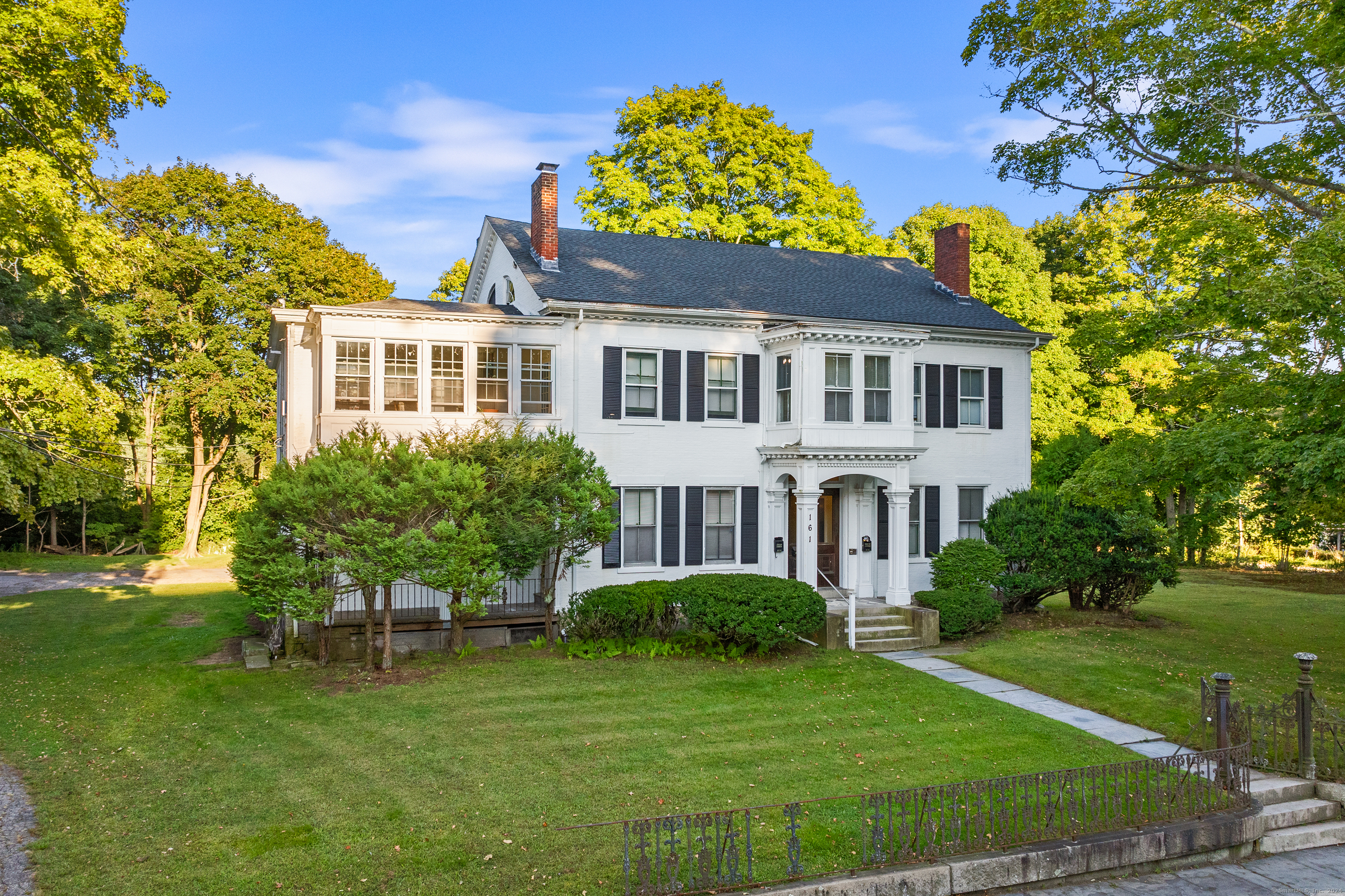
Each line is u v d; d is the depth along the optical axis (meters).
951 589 20.80
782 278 24.69
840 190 38.81
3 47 17.70
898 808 10.39
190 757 11.93
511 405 19.70
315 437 19.23
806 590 18.45
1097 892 9.19
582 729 13.21
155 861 8.87
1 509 34.12
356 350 18.58
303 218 40.22
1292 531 27.66
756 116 36.84
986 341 24.38
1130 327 18.75
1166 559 27.55
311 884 8.42
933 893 8.73
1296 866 9.97
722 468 21.70
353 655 17.69
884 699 15.06
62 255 19.48
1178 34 17.72
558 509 17.80
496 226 24.44
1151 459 17.67
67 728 13.18
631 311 20.53
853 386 21.17
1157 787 10.18
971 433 24.30
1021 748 12.62
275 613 16.42
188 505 42.44
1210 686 12.73
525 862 8.89
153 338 37.44
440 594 19.31
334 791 10.74
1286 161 18.02
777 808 10.22
